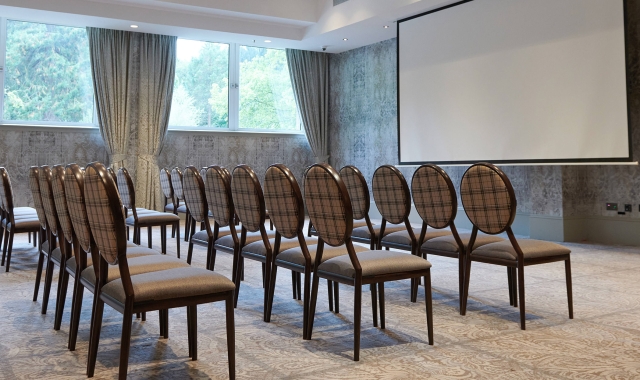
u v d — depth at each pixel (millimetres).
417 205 3578
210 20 8750
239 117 10117
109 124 8695
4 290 4023
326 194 2604
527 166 7453
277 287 4207
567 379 2330
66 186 2453
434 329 3078
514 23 6734
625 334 2982
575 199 6902
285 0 8930
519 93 6711
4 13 7785
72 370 2422
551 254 3205
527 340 2873
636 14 6379
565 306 3613
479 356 2621
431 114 7875
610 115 5832
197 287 2203
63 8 7738
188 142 9586
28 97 8422
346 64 10367
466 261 3375
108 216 2064
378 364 2512
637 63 6391
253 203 3285
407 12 7953
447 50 7590
